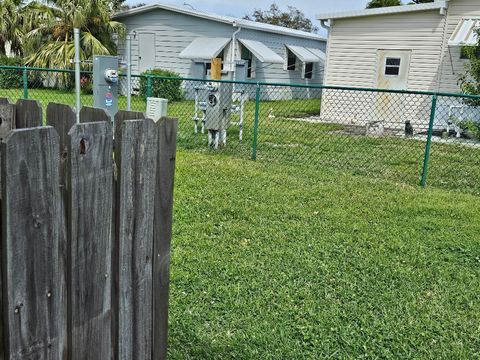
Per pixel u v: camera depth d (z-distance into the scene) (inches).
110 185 54.6
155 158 59.9
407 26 463.2
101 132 52.2
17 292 45.8
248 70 702.5
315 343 93.9
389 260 134.4
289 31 799.7
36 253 47.0
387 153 309.6
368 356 90.4
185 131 352.2
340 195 199.8
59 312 51.0
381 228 160.4
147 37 695.1
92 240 53.4
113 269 57.2
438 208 186.5
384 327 100.0
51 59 564.1
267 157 277.4
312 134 378.3
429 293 116.3
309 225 160.2
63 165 49.3
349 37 494.6
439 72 454.6
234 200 183.5
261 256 132.6
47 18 650.8
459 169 267.6
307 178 227.9
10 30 683.4
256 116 266.1
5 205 43.3
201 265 124.4
